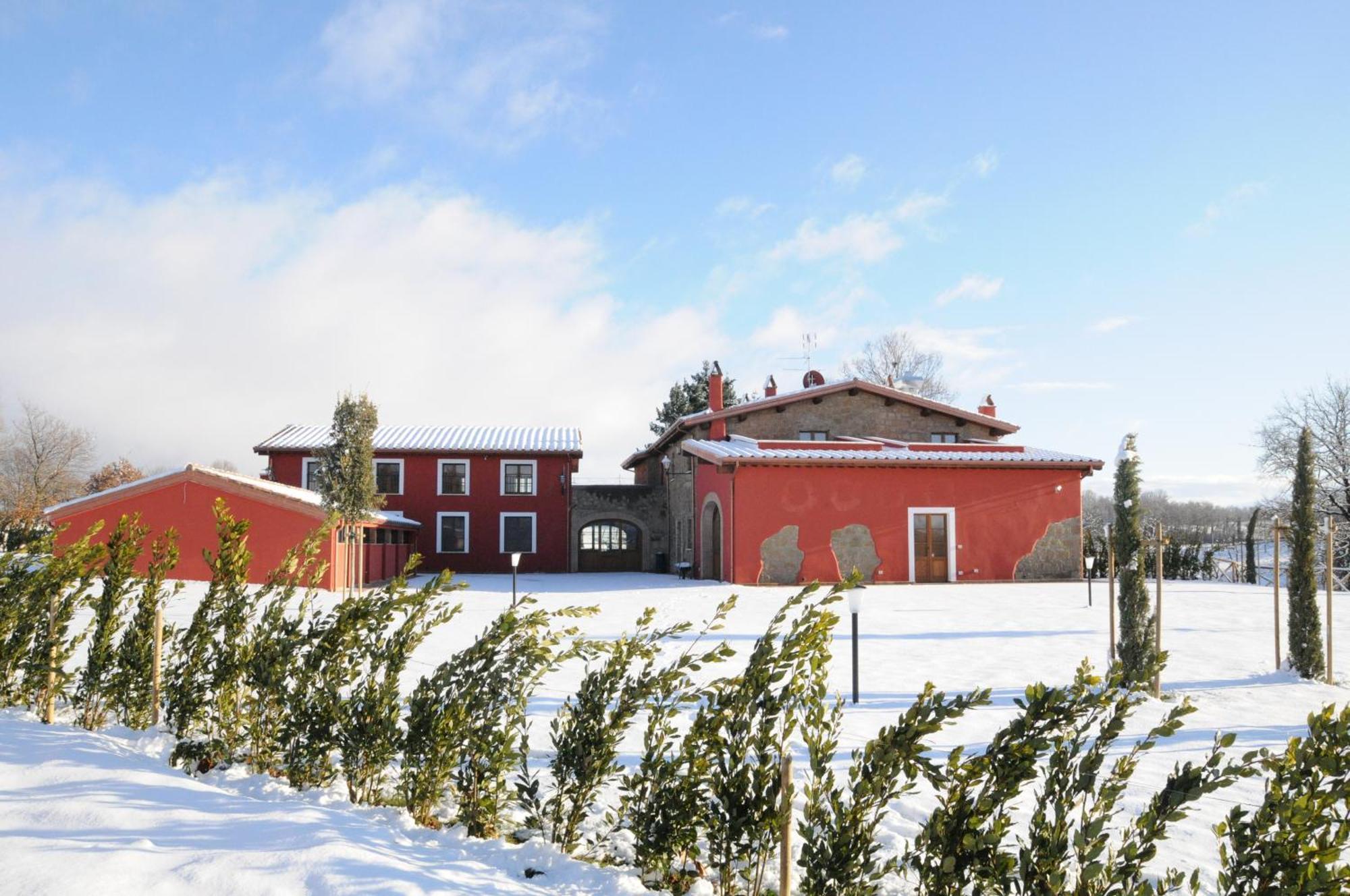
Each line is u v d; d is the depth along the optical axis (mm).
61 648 5723
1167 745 6770
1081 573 24984
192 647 5414
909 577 23984
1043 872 2578
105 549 6090
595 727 3971
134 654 5512
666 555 33719
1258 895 2357
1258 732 7242
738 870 3584
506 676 4508
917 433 28156
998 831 2725
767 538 23359
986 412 30609
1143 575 9742
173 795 3797
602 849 3908
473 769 4062
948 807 2930
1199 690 9398
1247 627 15023
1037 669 10234
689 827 3547
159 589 5855
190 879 2898
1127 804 5109
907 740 2980
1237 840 2475
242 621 5168
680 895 3479
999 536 24656
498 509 32500
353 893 2822
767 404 26703
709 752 3588
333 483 19109
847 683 9211
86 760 4184
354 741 4246
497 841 3850
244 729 5062
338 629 4605
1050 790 2789
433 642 11836
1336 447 34781
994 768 2859
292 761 4465
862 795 2941
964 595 20406
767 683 3490
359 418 19328
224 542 5535
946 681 9414
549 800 4027
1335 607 19062
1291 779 2449
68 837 3197
